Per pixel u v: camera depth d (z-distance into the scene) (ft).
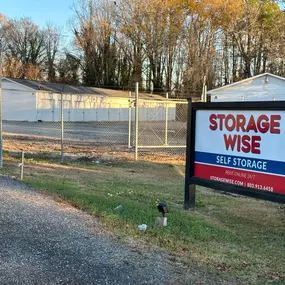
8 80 112.06
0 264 9.98
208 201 21.09
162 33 168.66
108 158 37.50
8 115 113.29
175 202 20.31
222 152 17.48
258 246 13.41
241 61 166.30
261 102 15.66
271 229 15.97
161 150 48.11
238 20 157.28
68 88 130.00
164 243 12.51
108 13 177.06
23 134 66.69
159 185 25.54
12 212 14.58
